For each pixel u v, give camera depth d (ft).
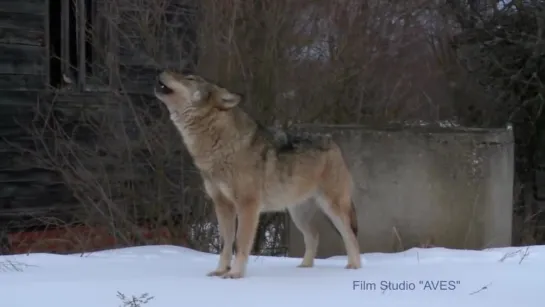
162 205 43.04
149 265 26.21
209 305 17.39
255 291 19.24
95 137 47.34
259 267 26.20
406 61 57.72
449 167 36.40
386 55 54.13
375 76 52.39
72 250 43.29
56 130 46.21
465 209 36.50
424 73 62.03
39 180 46.60
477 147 36.63
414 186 36.14
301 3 48.03
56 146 43.70
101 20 47.88
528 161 64.54
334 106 48.80
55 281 20.75
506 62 65.16
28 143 46.47
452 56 66.69
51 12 48.80
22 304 17.46
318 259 31.40
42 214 46.50
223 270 23.73
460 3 67.46
